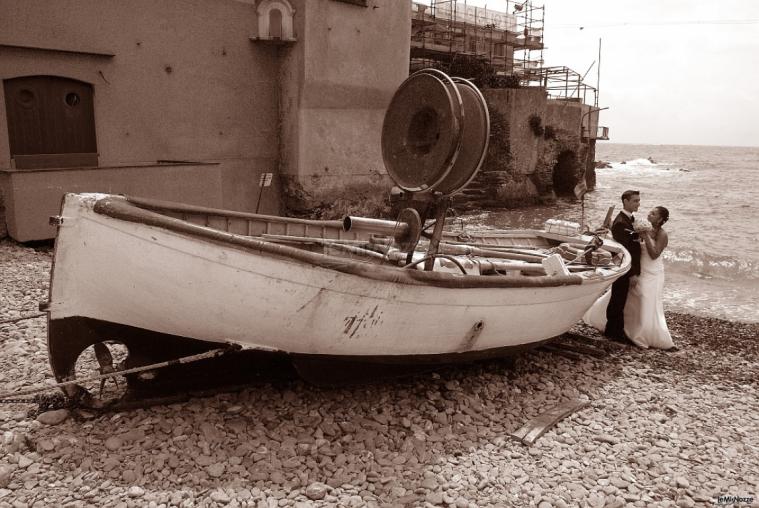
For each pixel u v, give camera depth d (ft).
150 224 13.01
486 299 17.22
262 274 13.73
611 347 25.31
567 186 103.91
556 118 96.94
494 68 109.09
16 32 34.71
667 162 362.33
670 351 25.79
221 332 14.57
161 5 41.11
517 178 89.92
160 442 13.87
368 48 51.80
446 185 16.80
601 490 13.85
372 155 53.93
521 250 25.50
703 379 22.39
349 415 16.25
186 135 43.86
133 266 13.43
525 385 19.95
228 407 15.87
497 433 16.21
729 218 88.58
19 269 28.19
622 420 17.88
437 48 101.71
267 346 15.05
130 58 40.09
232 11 45.09
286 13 46.39
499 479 13.88
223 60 45.21
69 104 38.04
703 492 14.11
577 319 22.98
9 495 11.80
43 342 19.36
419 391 18.42
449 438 15.56
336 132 50.83
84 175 33.83
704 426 17.98
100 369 15.11
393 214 56.39
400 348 16.58
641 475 14.75
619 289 25.81
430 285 15.60
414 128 16.87
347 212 52.80
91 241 13.37
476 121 16.14
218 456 13.56
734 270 49.47
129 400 15.11
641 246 25.48
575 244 28.60
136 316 14.33
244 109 47.21
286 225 22.18
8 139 35.29
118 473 12.67
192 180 39.04
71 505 11.55
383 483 13.23
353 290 14.61
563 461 15.02
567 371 21.90
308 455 14.12
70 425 14.35
